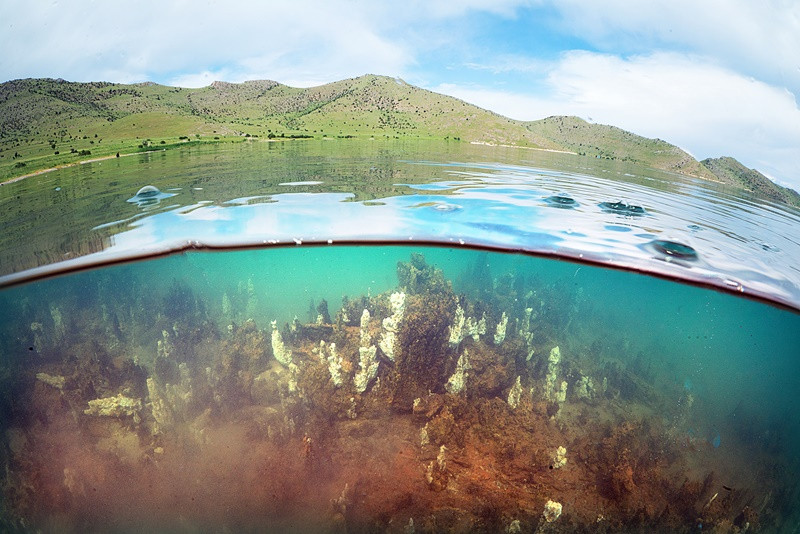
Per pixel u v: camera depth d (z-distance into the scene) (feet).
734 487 23.27
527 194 43.06
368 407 25.68
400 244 33.22
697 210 42.19
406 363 28.02
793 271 28.19
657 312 71.31
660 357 47.67
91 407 25.39
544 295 50.14
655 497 20.97
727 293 32.17
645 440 25.49
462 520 18.12
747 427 29.73
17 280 27.81
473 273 51.29
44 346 33.91
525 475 21.47
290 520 17.72
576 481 21.40
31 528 17.69
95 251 27.78
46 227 30.42
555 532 17.66
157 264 35.81
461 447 22.81
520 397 27.20
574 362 35.83
